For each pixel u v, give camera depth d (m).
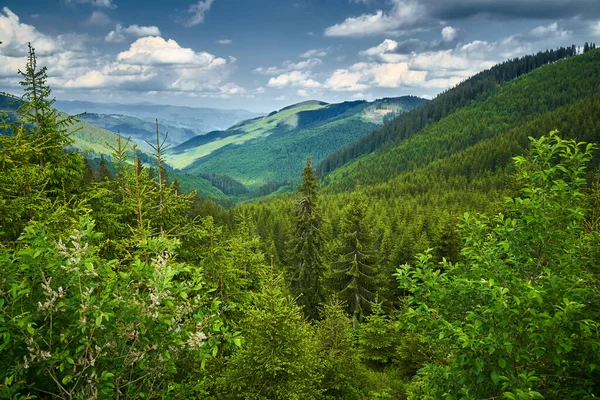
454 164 161.00
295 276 24.48
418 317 5.31
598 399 3.93
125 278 4.30
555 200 4.97
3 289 3.74
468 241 5.44
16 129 9.12
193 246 11.75
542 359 4.80
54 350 3.96
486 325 4.34
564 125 143.00
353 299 22.52
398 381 15.35
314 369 10.05
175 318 4.50
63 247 3.77
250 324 9.39
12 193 8.96
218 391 8.69
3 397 3.40
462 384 4.61
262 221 86.06
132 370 4.22
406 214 81.19
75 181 11.64
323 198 132.25
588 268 5.36
